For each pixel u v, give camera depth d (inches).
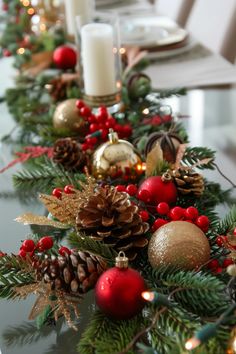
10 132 55.6
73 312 34.2
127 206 35.2
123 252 32.9
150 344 31.1
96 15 94.5
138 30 76.9
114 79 55.1
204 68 66.4
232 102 59.2
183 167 40.5
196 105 59.0
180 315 30.2
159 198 39.1
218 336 28.9
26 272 34.5
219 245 34.9
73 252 33.8
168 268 33.5
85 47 53.8
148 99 56.6
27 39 71.1
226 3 91.7
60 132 50.6
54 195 39.5
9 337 33.1
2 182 47.8
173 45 71.3
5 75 70.6
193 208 36.4
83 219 35.4
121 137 49.1
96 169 43.4
